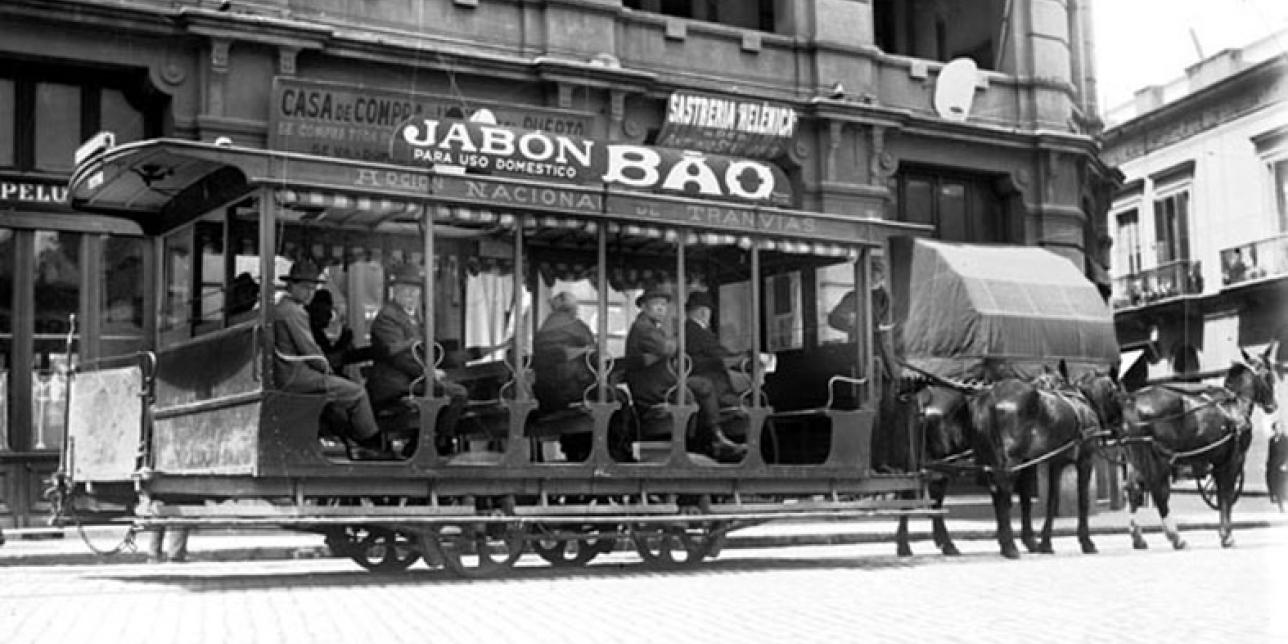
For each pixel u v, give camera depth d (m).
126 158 10.80
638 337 12.84
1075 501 22.83
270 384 10.36
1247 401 16.19
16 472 16.16
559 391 12.50
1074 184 24.55
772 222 13.07
